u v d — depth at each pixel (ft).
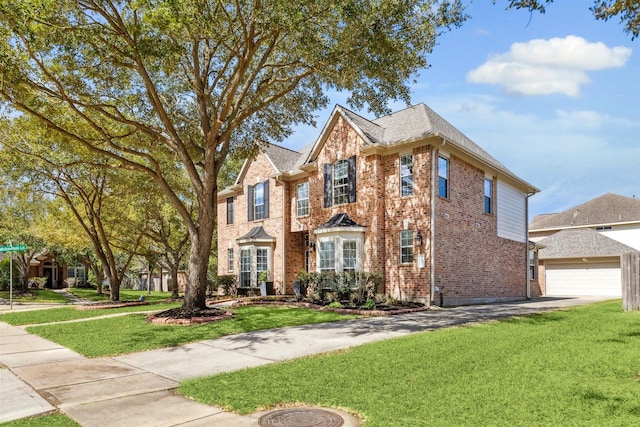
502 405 16.43
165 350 31.42
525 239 82.07
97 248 73.36
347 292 57.52
